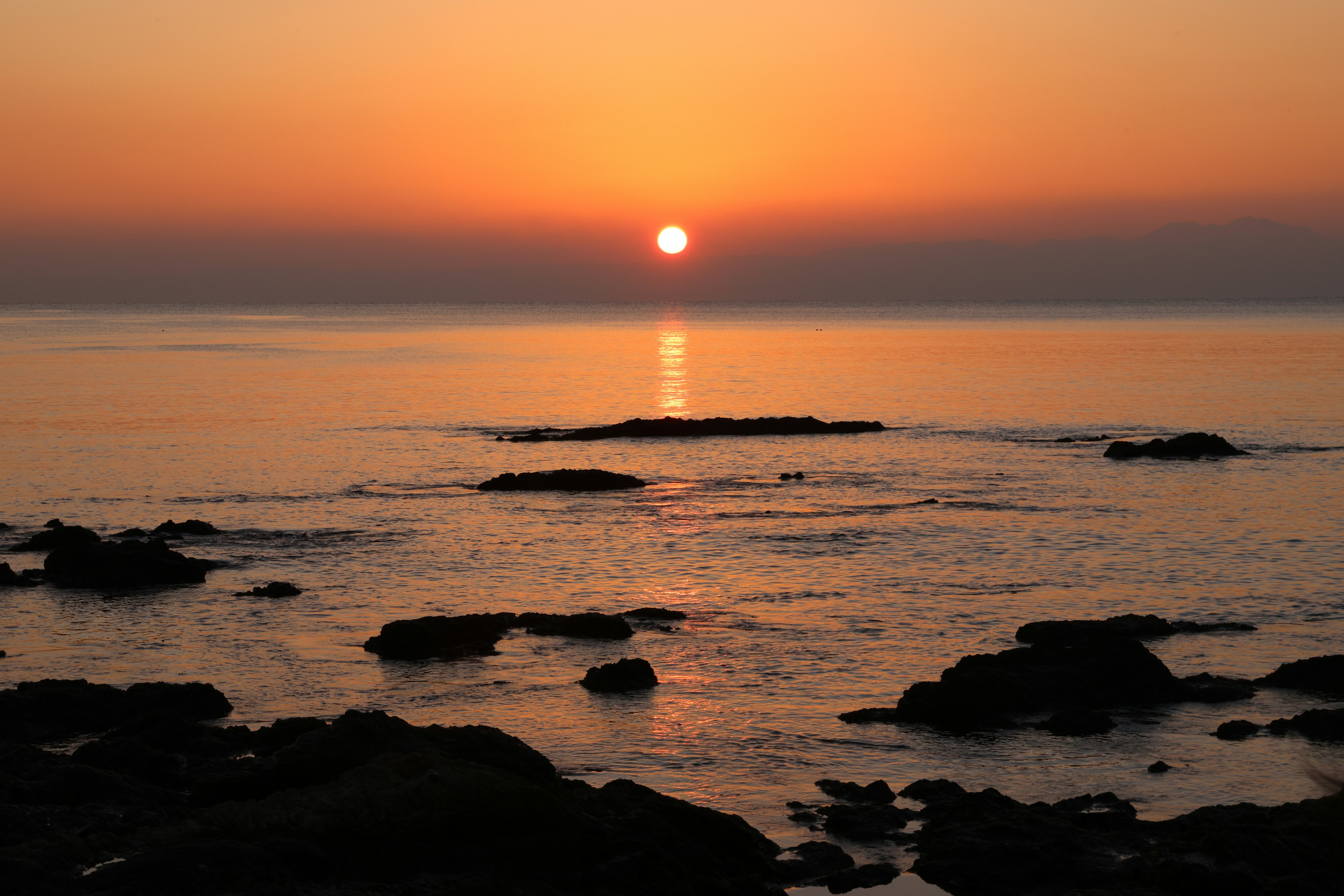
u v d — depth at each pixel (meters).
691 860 14.92
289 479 56.25
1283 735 21.59
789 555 38.62
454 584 34.81
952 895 15.28
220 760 18.34
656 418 84.44
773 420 75.12
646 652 27.42
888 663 26.42
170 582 34.59
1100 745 21.20
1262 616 30.50
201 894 12.15
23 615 30.88
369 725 16.50
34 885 11.81
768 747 21.16
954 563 37.22
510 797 14.48
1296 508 47.12
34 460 61.66
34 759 16.98
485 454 65.69
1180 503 48.41
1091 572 35.75
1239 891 14.46
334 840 13.44
